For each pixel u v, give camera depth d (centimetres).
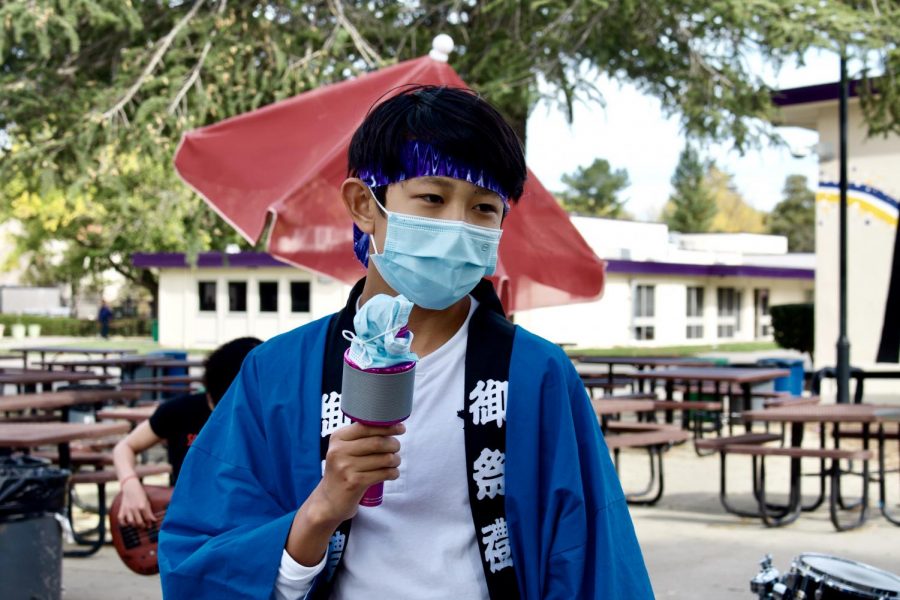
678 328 3712
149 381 1136
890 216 1706
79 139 943
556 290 575
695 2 932
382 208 177
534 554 171
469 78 1039
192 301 3450
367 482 150
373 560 169
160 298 3497
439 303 175
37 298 6069
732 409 1141
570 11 951
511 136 175
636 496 826
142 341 4112
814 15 895
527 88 932
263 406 180
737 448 704
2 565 423
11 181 1070
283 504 177
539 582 171
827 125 1753
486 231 173
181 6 1038
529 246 566
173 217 991
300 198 490
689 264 3634
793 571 308
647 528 703
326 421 175
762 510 707
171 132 959
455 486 170
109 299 6209
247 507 175
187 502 179
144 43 1059
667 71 1085
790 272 4072
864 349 1742
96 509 740
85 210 3147
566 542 170
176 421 447
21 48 1027
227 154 539
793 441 727
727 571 577
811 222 8725
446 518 170
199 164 541
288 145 540
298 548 159
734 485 882
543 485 173
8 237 3656
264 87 988
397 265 172
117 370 2025
